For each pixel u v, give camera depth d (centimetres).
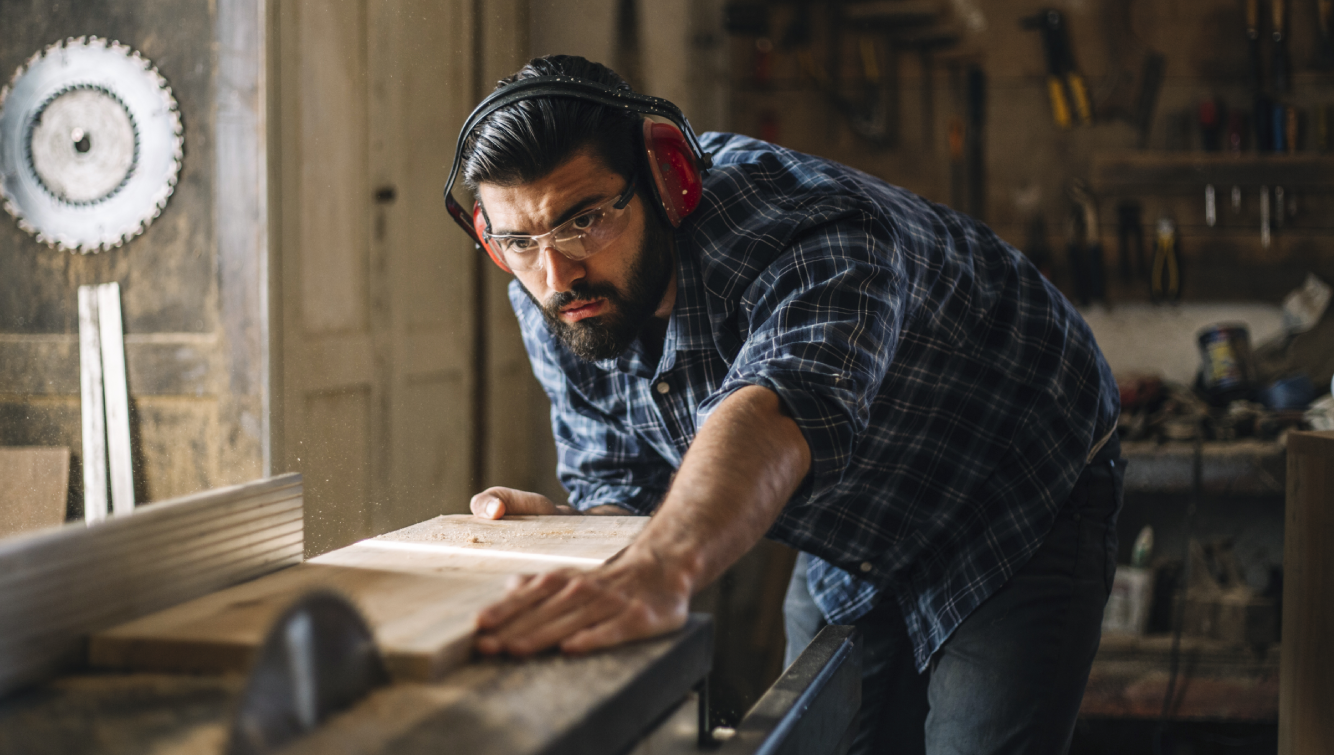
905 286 104
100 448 216
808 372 82
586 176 94
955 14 334
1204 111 320
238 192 211
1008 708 119
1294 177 313
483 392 303
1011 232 335
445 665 57
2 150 221
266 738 46
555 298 100
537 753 46
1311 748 132
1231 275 321
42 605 57
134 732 50
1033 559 124
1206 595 269
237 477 214
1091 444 129
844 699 91
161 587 66
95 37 216
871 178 122
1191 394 300
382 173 250
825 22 341
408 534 95
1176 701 262
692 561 67
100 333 217
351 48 236
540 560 82
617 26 310
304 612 49
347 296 238
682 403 117
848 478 123
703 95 333
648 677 59
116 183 216
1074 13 328
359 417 243
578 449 142
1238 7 321
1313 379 304
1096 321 334
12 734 49
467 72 287
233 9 209
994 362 124
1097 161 326
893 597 138
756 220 105
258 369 212
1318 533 130
